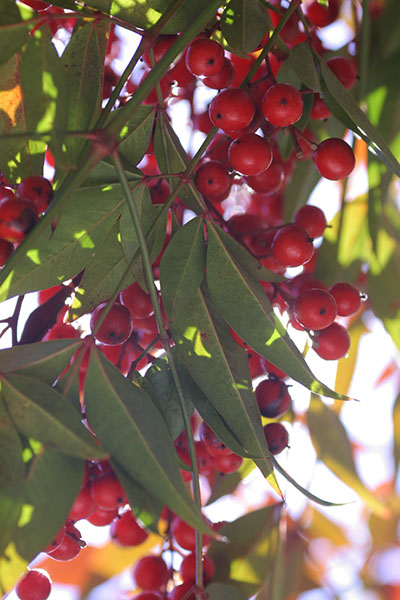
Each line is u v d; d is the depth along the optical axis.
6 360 0.24
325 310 0.28
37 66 0.25
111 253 0.26
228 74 0.28
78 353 0.25
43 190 0.26
